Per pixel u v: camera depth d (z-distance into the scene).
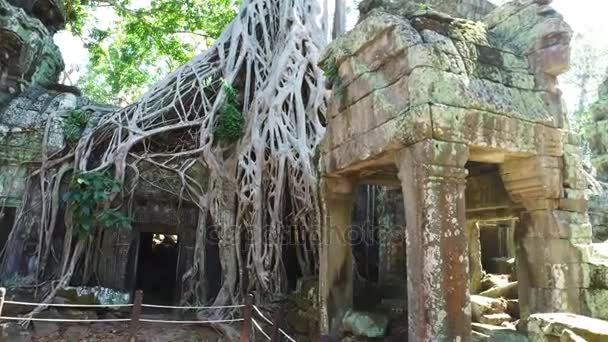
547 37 4.96
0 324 7.01
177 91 11.32
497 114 4.45
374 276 10.09
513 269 7.71
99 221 9.20
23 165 10.21
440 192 3.96
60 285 8.76
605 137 13.34
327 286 5.75
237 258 9.31
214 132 10.52
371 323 5.30
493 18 5.73
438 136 4.04
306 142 9.73
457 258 3.92
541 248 4.79
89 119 11.13
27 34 11.58
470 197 6.54
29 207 10.00
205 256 9.95
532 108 4.79
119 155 10.08
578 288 4.71
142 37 18.00
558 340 3.16
